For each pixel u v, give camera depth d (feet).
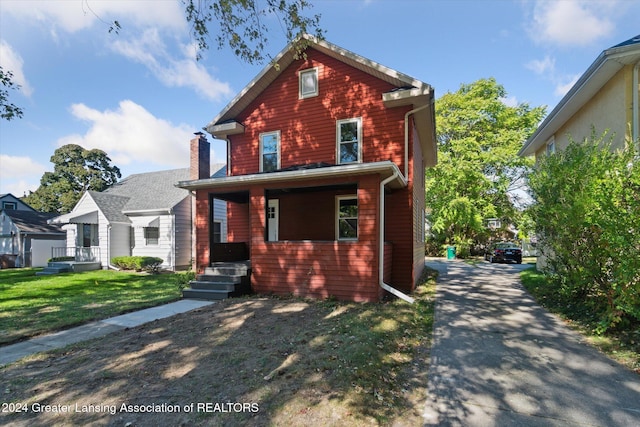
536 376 12.43
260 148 37.70
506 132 72.33
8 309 23.67
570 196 19.76
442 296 28.60
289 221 36.37
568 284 21.68
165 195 57.82
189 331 17.60
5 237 70.23
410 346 15.74
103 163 104.22
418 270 37.65
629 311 15.23
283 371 12.14
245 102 38.11
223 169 62.34
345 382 11.21
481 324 19.71
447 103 76.38
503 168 76.07
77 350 14.97
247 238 38.11
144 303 25.11
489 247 71.61
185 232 54.70
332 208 34.73
